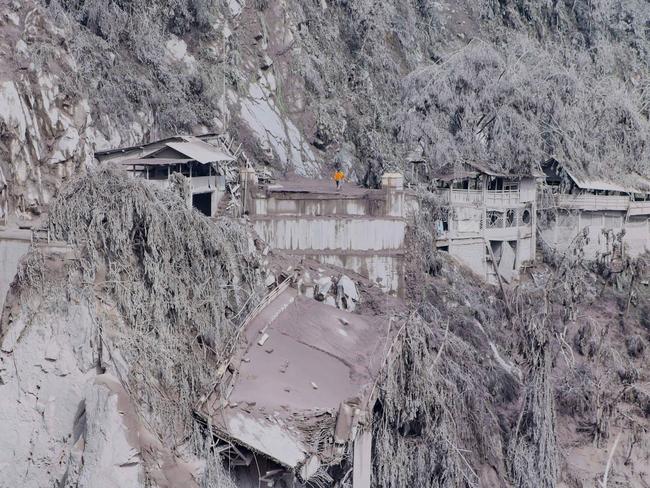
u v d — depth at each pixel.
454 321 88.12
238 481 60.97
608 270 111.81
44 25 75.94
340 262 86.75
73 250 62.50
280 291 77.62
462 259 99.12
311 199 86.88
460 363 82.81
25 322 61.19
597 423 87.75
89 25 95.25
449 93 115.69
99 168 65.88
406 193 90.56
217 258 69.94
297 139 108.12
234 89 105.12
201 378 63.00
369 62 120.94
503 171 106.94
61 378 60.06
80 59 89.12
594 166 120.06
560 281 104.62
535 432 80.81
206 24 105.19
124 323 61.78
